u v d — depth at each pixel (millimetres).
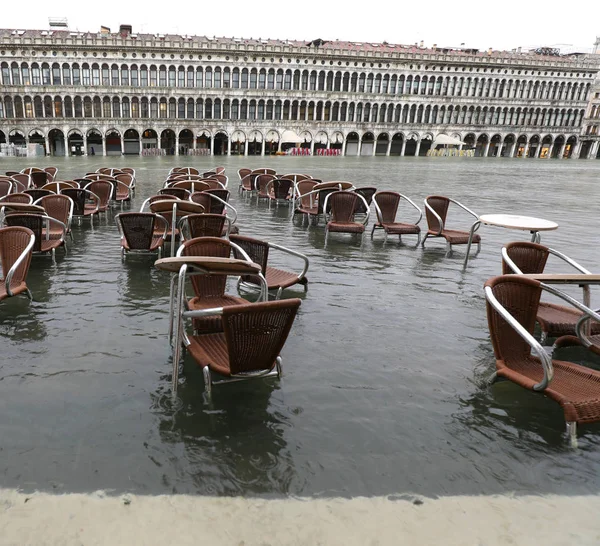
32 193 9680
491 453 3016
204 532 2324
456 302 5926
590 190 22547
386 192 9359
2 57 61406
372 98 72625
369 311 5484
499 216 7242
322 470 2799
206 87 67312
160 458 2854
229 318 3072
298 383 3801
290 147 74562
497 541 2336
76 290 5844
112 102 64812
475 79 76312
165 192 10023
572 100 80125
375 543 2295
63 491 2566
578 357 4395
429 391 3754
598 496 2672
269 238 9539
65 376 3777
